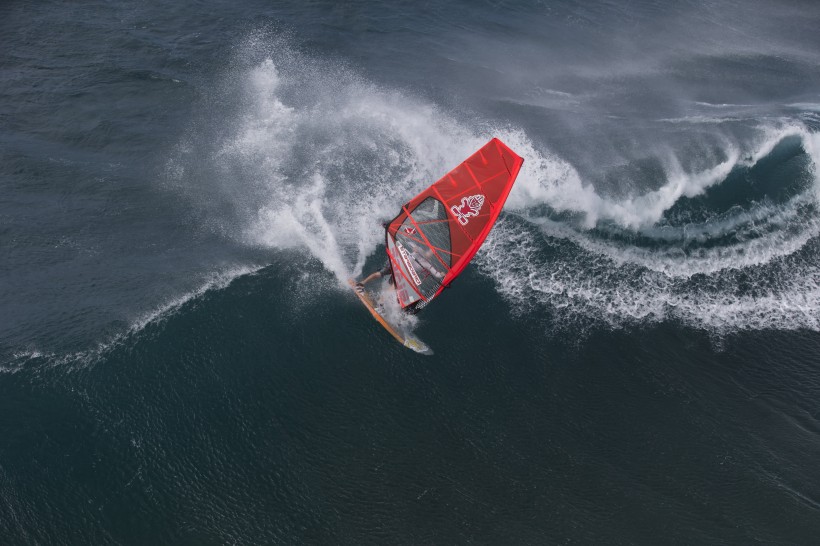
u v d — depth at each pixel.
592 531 17.33
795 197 28.47
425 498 17.66
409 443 18.83
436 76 34.56
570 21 42.06
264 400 19.45
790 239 26.80
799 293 24.86
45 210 24.39
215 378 19.89
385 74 34.03
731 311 24.02
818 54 42.22
